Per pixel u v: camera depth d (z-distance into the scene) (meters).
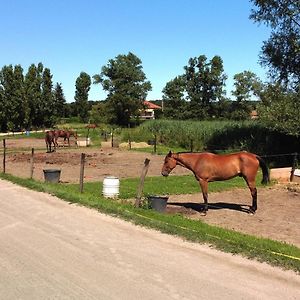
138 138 44.88
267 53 31.45
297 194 16.81
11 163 25.56
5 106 83.62
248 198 15.85
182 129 41.97
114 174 21.34
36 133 70.94
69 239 9.00
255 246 8.66
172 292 6.19
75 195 13.89
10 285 6.40
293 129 25.81
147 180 19.30
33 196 14.05
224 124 40.25
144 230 9.84
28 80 90.62
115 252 8.12
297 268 7.27
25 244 8.59
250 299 5.98
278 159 29.78
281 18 30.33
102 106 102.75
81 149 37.25
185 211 13.07
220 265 7.46
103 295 6.05
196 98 91.38
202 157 12.85
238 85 86.88
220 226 11.20
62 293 6.11
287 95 28.09
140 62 105.94
